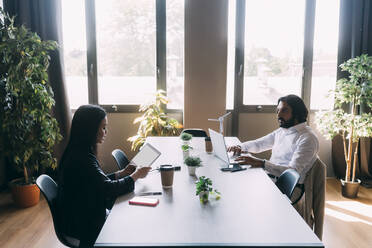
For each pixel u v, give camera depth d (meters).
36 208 3.41
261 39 4.33
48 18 3.94
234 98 4.38
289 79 4.41
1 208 3.40
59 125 4.09
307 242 1.23
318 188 2.31
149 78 4.43
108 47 4.34
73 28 4.26
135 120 4.07
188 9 3.96
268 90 4.43
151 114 4.05
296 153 2.35
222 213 1.48
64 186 1.71
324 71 4.38
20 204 3.40
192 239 1.24
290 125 2.52
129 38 4.34
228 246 1.19
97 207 1.69
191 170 2.02
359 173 4.26
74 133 1.73
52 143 3.36
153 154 2.08
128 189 1.73
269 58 4.36
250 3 4.27
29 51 3.22
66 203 1.71
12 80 3.05
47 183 1.83
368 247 2.71
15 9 3.88
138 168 1.88
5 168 4.04
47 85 3.40
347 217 3.27
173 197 1.67
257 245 1.20
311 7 4.23
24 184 3.40
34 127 3.40
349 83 3.61
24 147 3.21
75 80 4.36
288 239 1.25
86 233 1.69
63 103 4.06
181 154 2.56
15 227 2.98
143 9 4.29
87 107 1.76
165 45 4.32
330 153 4.46
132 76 4.41
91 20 4.24
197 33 3.99
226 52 4.03
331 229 3.02
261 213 1.48
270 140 2.84
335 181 4.34
